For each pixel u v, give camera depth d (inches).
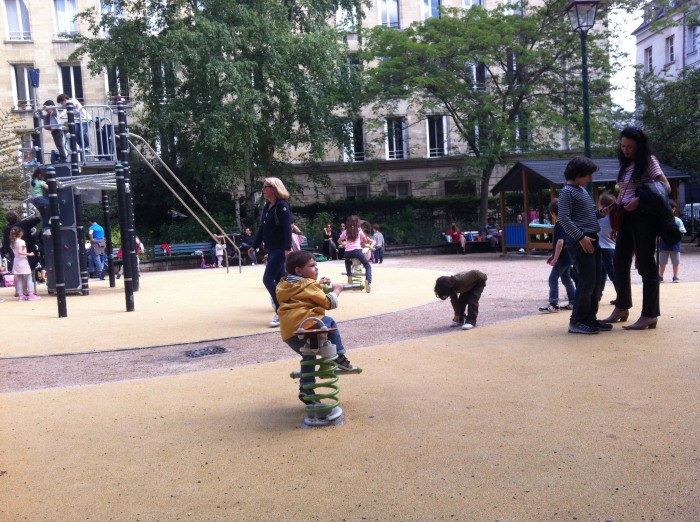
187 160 1120.2
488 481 133.6
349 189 1528.1
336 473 142.1
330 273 743.7
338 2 1211.9
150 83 1088.8
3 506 133.8
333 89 1199.6
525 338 277.9
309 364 178.1
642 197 271.1
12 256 725.3
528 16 1214.9
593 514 117.6
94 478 147.2
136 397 217.8
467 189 1519.4
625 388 193.0
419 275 681.6
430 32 1191.6
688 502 120.5
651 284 276.7
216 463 152.5
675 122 1128.2
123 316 441.1
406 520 119.0
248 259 1087.6
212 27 1003.9
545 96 1226.0
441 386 207.6
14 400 222.8
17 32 1427.2
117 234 1127.6
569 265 351.3
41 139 634.2
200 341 329.1
